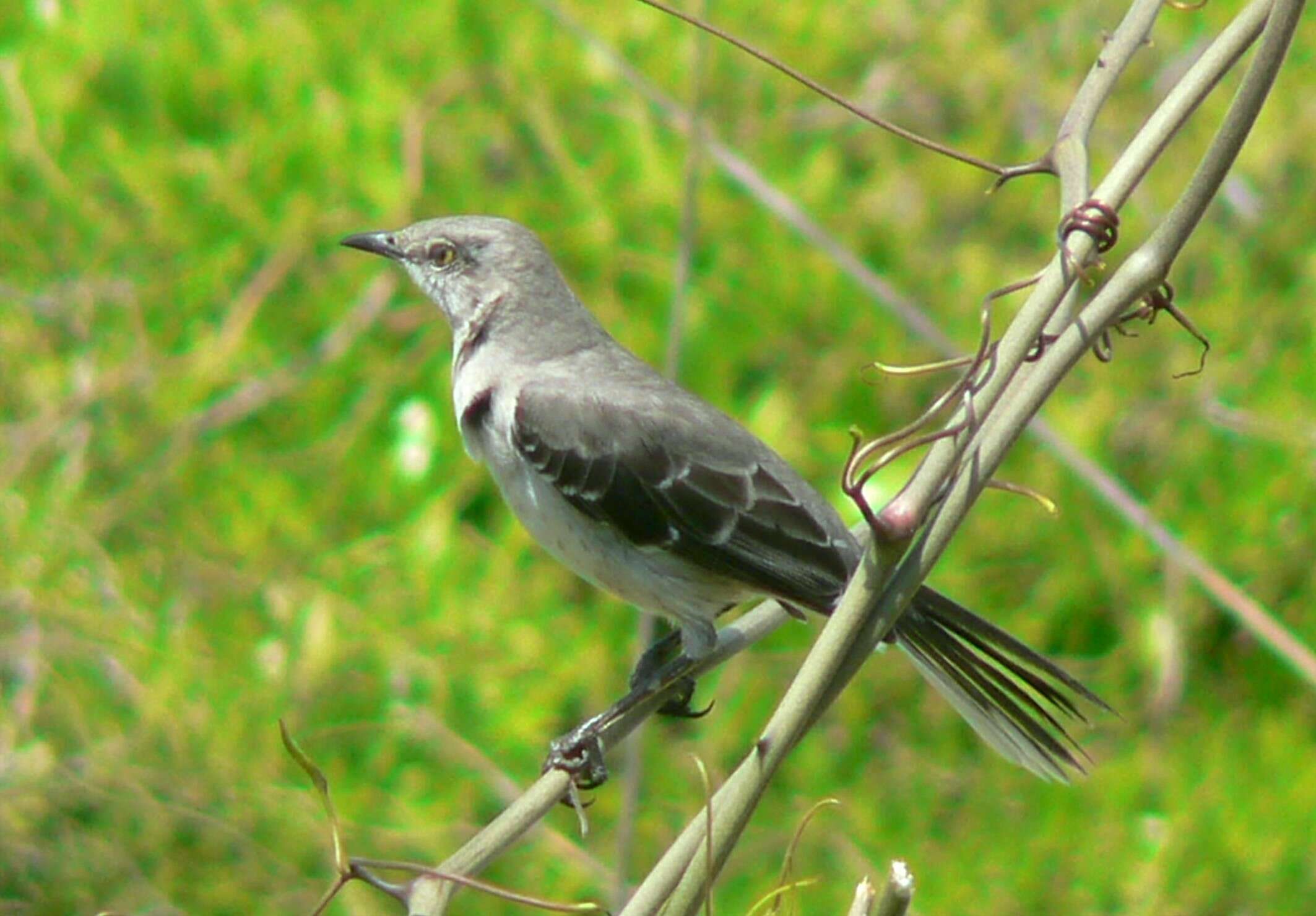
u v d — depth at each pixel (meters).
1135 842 11.20
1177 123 5.68
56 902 10.40
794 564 8.67
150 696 11.22
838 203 13.91
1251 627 9.15
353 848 10.80
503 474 9.20
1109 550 12.34
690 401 9.09
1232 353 13.38
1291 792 11.34
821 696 5.22
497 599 12.03
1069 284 5.45
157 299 13.57
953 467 5.27
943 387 12.91
